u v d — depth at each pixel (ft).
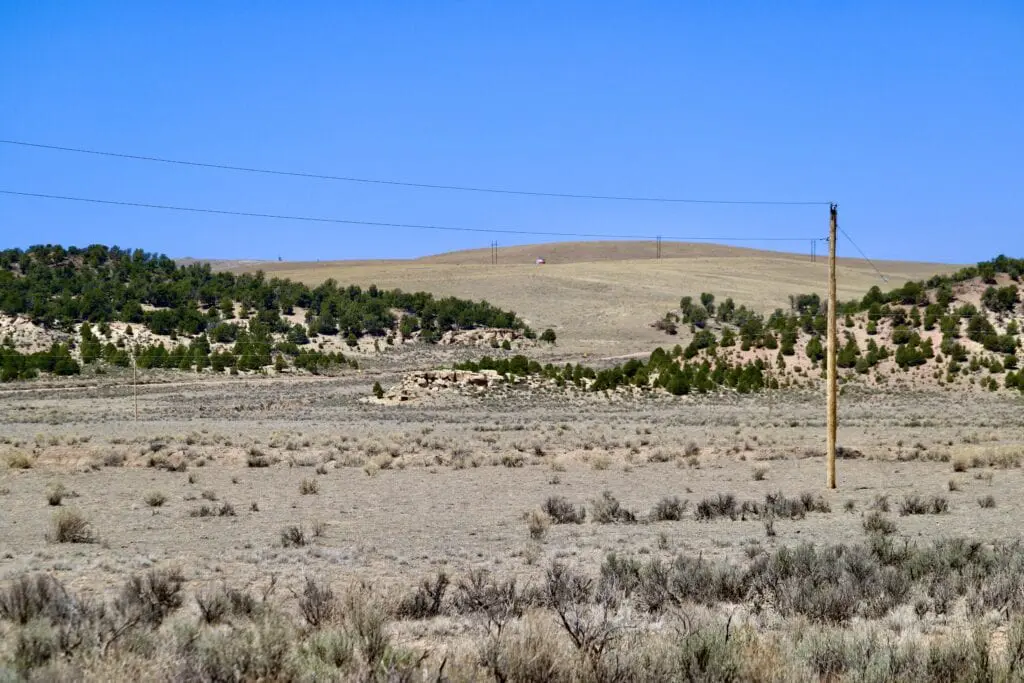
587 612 45.70
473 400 317.42
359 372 469.98
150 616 46.75
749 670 33.94
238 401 329.11
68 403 320.29
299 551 75.10
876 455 159.33
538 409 299.17
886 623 44.96
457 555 72.90
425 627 45.57
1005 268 388.78
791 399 313.12
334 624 41.78
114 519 98.48
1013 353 330.13
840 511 101.55
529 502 112.98
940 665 34.24
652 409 296.51
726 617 46.16
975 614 46.03
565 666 34.17
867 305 390.01
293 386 395.75
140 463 155.43
